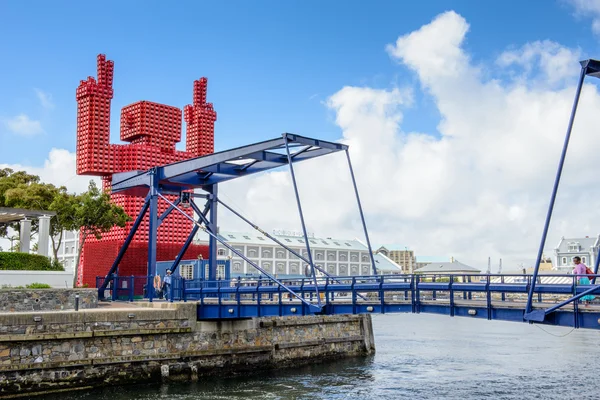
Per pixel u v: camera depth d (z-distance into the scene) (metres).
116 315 32.66
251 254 112.25
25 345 29.33
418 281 28.67
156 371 33.94
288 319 41.62
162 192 45.53
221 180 44.75
